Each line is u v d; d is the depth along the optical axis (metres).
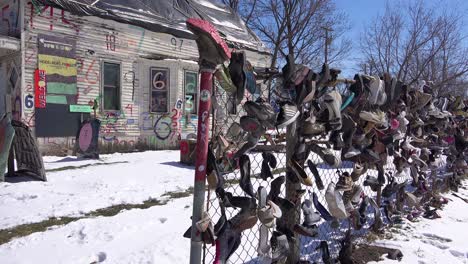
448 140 6.39
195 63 13.39
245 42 15.17
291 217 2.86
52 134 10.23
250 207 2.35
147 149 12.42
